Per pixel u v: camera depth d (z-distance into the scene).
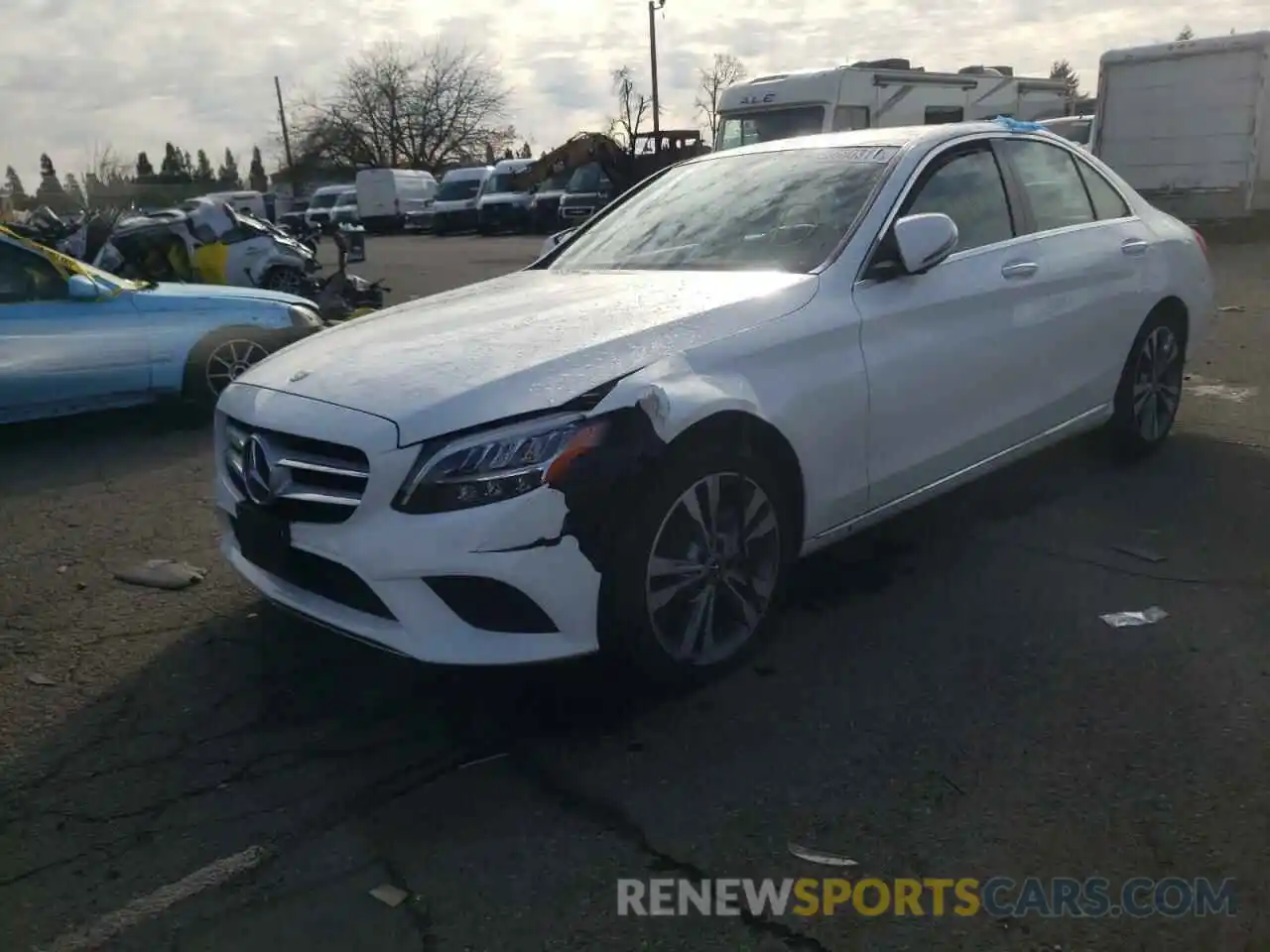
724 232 4.26
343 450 3.11
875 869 2.59
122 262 12.84
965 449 4.22
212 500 5.73
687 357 3.29
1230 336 8.90
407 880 2.63
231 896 2.60
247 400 3.54
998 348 4.26
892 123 18.59
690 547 3.27
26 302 6.95
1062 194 4.94
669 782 2.96
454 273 19.47
